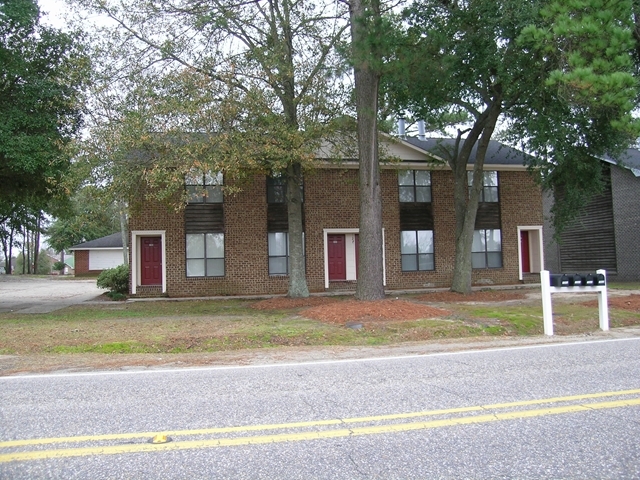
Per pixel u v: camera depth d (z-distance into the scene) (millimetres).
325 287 22547
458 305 15672
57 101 16000
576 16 12367
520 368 7574
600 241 28109
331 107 16734
